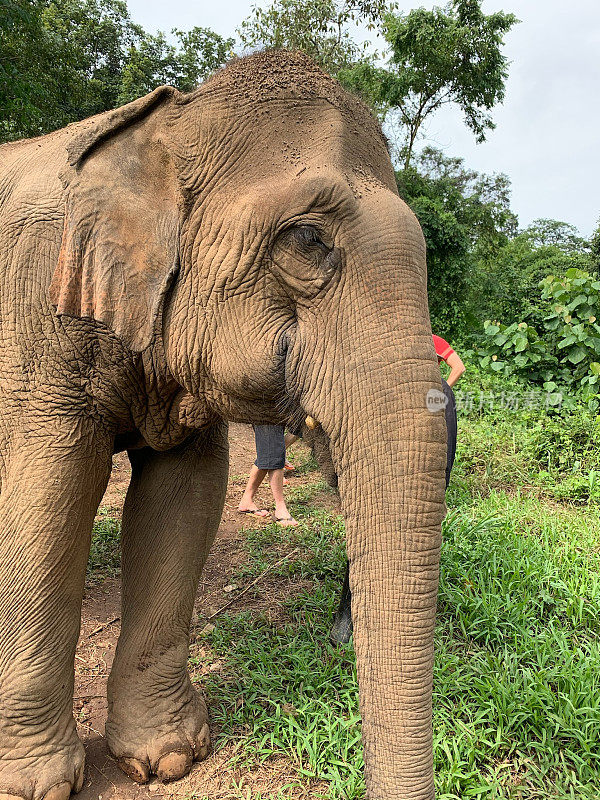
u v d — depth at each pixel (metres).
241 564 4.53
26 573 2.27
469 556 4.16
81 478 2.32
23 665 2.29
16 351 2.29
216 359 2.04
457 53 18.31
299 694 2.93
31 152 2.60
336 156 1.85
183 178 2.04
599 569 4.22
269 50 2.14
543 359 8.92
